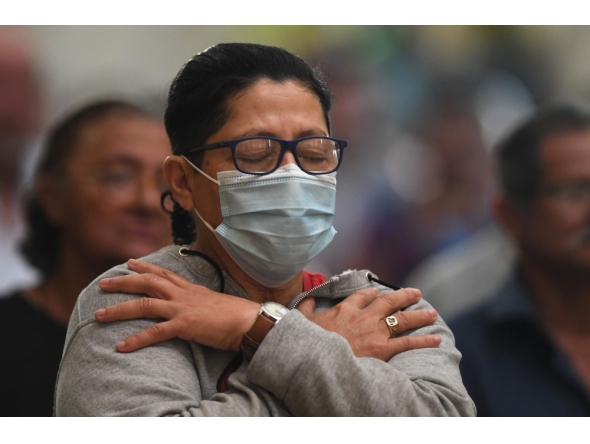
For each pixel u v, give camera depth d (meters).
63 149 6.45
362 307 3.22
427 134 8.04
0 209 6.34
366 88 7.97
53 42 6.76
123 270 3.13
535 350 6.29
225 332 2.88
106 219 6.35
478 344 6.43
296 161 3.06
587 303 6.35
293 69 3.14
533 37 8.37
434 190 7.94
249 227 3.07
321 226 3.18
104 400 2.72
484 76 8.20
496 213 7.12
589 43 8.51
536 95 8.34
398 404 2.66
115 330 2.91
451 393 2.86
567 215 6.58
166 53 7.21
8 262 6.25
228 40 7.61
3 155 6.36
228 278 3.23
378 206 7.89
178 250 3.26
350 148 7.95
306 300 3.32
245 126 3.02
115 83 6.84
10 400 5.78
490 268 6.98
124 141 6.47
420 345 3.08
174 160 3.22
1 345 5.94
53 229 6.36
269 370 2.68
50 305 6.20
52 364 5.98
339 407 2.62
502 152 7.13
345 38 7.98
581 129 6.72
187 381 2.82
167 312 2.91
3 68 6.50
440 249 7.74
